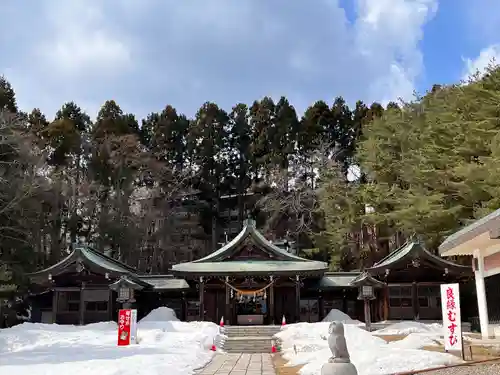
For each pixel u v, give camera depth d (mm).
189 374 15344
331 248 45938
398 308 30875
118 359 16812
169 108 63094
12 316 36656
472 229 15305
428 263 30422
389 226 40438
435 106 37562
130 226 51906
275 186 55312
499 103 29875
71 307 32781
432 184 32906
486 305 19125
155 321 29453
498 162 26109
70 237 51438
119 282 28375
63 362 16328
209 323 28391
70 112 60062
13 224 38094
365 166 42750
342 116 61125
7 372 13891
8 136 36531
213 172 60781
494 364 12617
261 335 27141
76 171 54000
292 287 34500
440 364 13633
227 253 34438
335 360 9359
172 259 57250
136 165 56344
